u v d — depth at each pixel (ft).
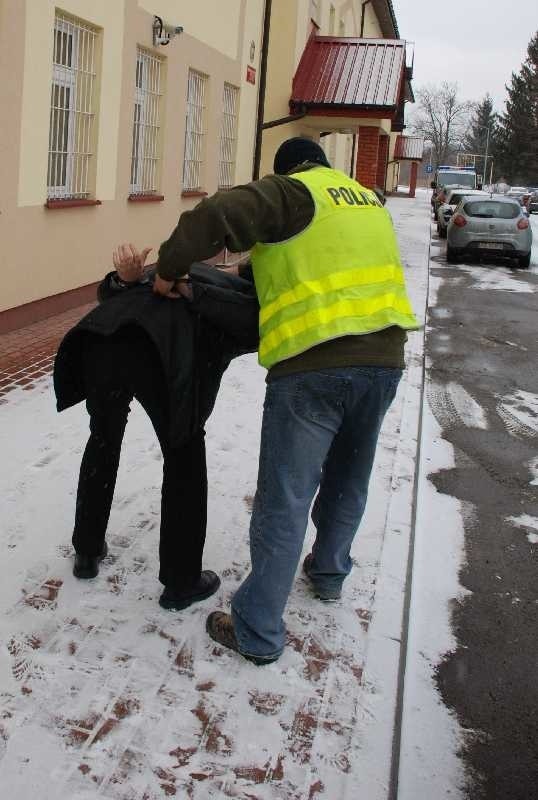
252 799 7.79
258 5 47.50
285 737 8.62
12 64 22.97
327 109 52.29
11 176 23.76
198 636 10.18
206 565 11.90
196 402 9.69
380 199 10.84
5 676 9.17
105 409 10.08
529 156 281.33
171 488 10.24
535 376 26.68
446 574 12.96
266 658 9.65
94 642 9.89
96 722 8.58
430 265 56.80
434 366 27.25
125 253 9.80
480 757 8.91
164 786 7.84
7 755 8.04
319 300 8.84
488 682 10.25
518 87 287.28
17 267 24.85
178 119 36.73
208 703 9.01
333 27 69.31
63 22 26.30
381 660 10.05
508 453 18.93
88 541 10.93
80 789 7.71
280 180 8.81
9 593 10.75
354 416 9.63
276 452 9.30
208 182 41.91
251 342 10.02
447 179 127.24
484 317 37.24
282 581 9.51
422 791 8.32
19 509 13.05
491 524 14.96
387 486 15.34
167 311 9.57
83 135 28.73
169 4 34.01
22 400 18.61
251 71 47.32
